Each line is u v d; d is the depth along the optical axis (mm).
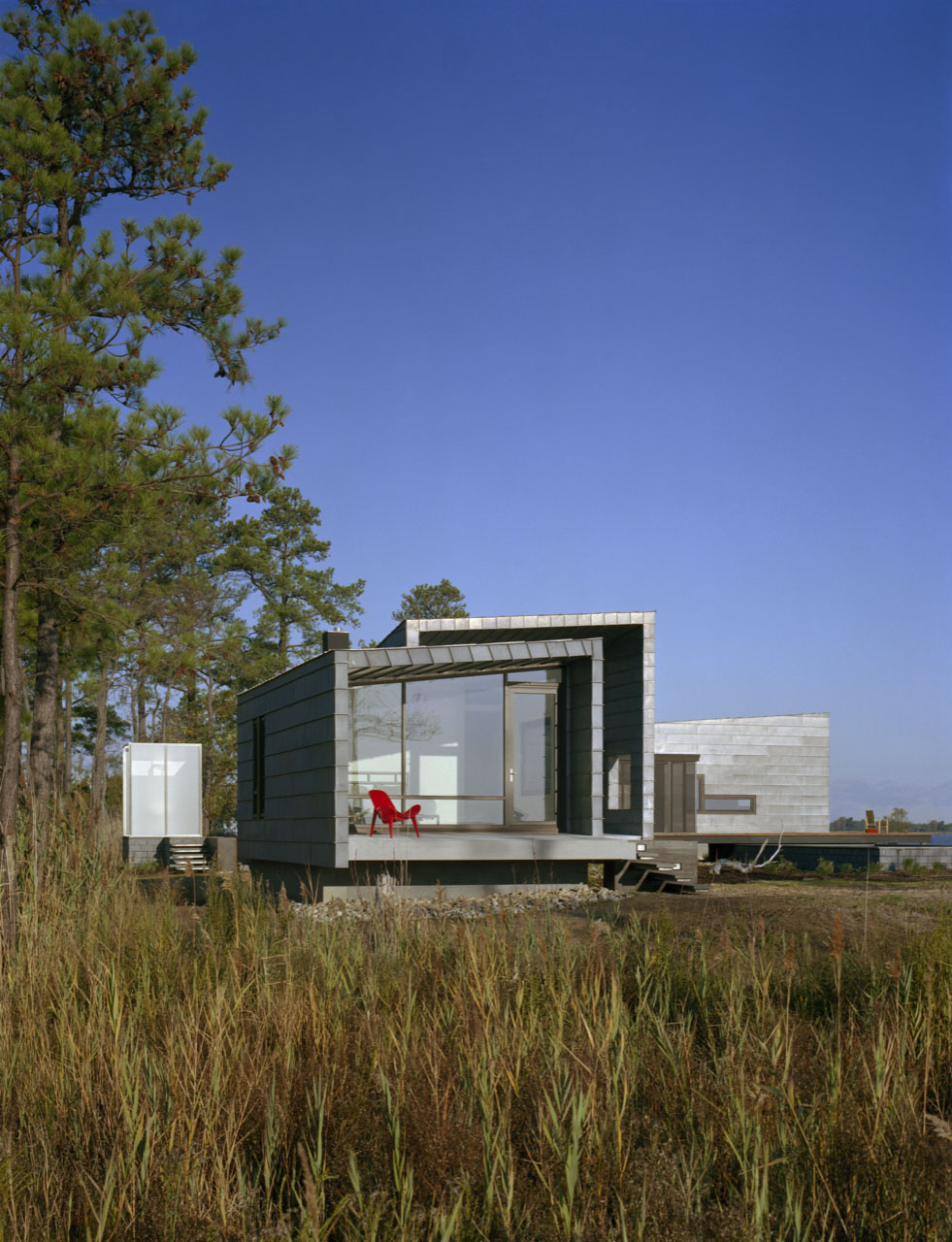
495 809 15750
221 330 13406
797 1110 3635
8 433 9219
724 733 25250
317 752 12836
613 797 17266
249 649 36656
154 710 38594
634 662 16859
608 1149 3379
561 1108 3541
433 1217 2971
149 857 24703
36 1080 4180
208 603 34281
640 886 14438
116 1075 3881
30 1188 3275
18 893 6848
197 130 14281
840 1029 4508
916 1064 4188
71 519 10039
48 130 11320
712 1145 3506
